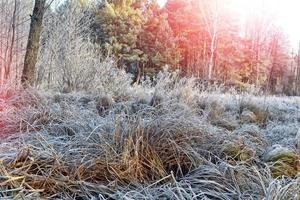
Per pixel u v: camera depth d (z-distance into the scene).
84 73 7.57
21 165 2.21
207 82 9.23
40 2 6.09
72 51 8.77
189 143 2.80
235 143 2.93
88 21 12.20
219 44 27.88
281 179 2.31
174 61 24.55
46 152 2.36
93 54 8.88
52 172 2.20
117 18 22.22
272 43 33.41
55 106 4.13
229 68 27.50
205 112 4.46
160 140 2.65
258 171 2.35
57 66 8.91
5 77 7.08
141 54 23.62
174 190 2.11
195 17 27.42
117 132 2.68
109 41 21.61
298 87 26.52
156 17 25.30
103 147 2.49
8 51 8.25
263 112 5.25
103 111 4.38
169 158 2.57
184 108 4.00
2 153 2.43
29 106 3.94
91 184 2.13
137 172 2.35
